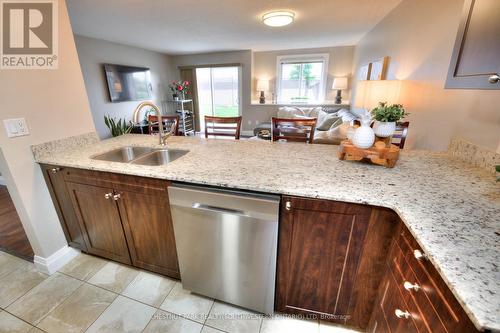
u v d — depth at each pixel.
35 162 1.58
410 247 0.84
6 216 2.45
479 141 1.32
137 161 1.66
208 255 1.31
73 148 1.81
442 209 0.88
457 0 1.63
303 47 5.77
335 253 1.11
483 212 0.86
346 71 5.83
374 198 0.97
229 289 1.37
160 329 1.33
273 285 1.25
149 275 1.70
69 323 1.37
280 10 2.93
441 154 1.55
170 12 2.96
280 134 2.13
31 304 1.49
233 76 6.55
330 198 1.00
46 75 1.60
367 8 2.92
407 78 2.46
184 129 6.28
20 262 1.83
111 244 1.66
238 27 3.72
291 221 1.11
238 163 1.41
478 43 0.82
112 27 3.61
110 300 1.51
